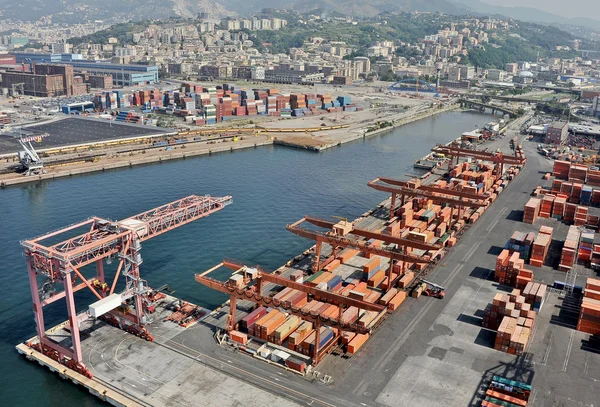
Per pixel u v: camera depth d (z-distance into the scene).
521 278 137.88
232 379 99.38
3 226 177.12
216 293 136.50
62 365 103.88
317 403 93.31
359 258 157.12
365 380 99.94
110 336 113.06
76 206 198.12
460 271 149.25
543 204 199.25
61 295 107.25
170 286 139.25
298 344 108.00
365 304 104.06
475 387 98.50
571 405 94.00
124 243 109.06
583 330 119.44
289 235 177.50
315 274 137.12
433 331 117.50
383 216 198.62
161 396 94.31
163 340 111.44
